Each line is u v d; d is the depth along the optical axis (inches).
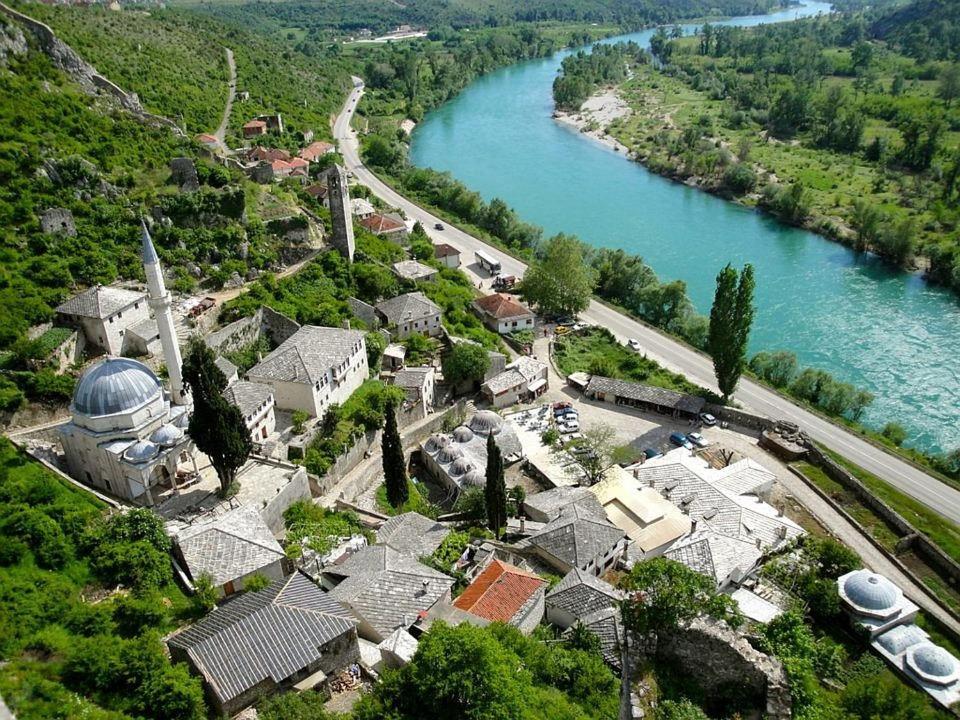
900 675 2859.3
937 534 4025.6
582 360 6023.6
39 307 4015.8
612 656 2591.0
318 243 6013.8
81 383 3250.5
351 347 4601.4
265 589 2534.5
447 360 5339.6
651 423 5128.0
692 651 2176.4
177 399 3742.6
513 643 2502.5
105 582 2662.4
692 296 7495.1
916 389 5831.7
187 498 3344.0
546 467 4416.8
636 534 3634.4
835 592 3137.3
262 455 3799.2
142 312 4318.4
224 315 4749.0
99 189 5017.2
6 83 5457.7
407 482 3929.6
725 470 4252.0
